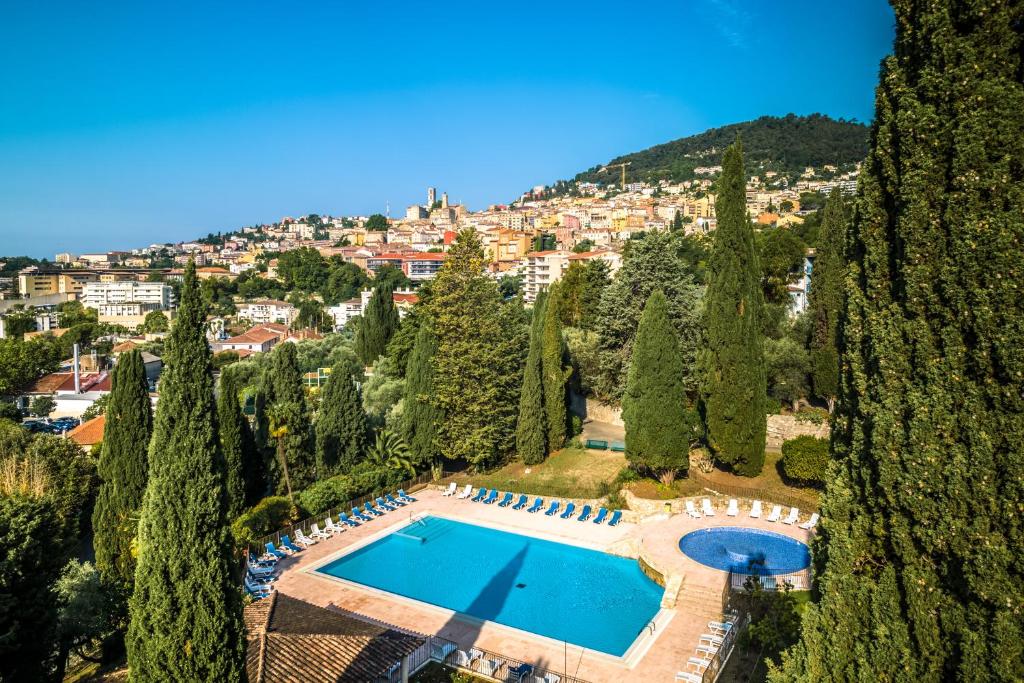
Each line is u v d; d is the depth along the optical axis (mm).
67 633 21750
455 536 35312
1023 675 9094
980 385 10023
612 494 38188
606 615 26484
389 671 19297
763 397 38281
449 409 43844
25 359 90000
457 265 44062
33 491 25391
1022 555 9297
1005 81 10242
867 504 11625
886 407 11117
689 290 49656
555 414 45438
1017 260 9680
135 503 29484
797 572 27391
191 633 14148
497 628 24938
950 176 10641
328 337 94125
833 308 46719
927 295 10758
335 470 42812
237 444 35938
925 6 11125
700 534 32562
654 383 37406
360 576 30391
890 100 11820
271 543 31750
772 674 12578
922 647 10219
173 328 14625
